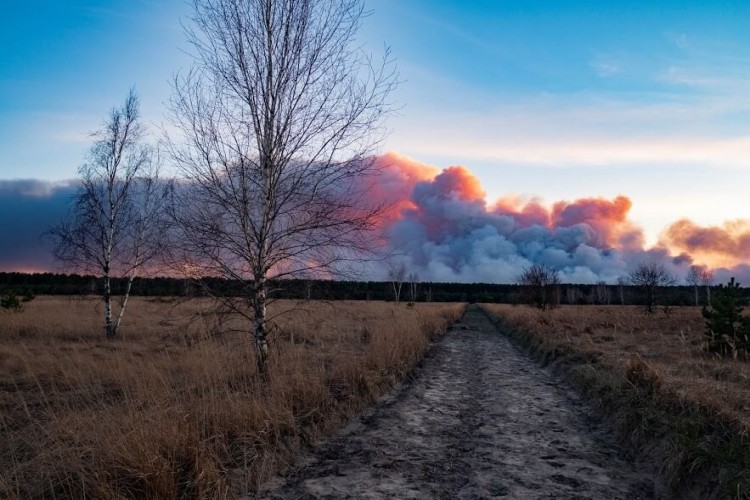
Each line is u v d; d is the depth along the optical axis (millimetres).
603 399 8672
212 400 6430
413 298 87875
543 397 10188
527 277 41688
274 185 8992
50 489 4664
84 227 17828
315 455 6348
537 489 5391
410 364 13008
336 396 8602
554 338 16781
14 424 6680
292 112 9031
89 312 26797
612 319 25594
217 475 4875
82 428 5504
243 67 8797
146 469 4574
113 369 9344
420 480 5594
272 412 6609
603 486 5500
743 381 8359
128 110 18672
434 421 8156
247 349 9773
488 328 31906
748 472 4598
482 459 6348
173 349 11812
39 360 10984
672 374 9164
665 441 6051
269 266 9031
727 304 12883
